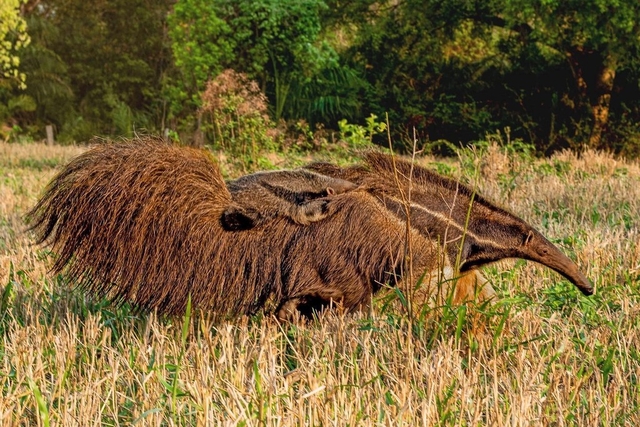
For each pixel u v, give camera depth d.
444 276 8.49
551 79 44.00
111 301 7.88
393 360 7.38
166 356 7.70
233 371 7.07
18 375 6.98
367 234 8.36
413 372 7.01
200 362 6.94
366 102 45.41
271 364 6.87
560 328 8.55
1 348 7.98
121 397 6.79
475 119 43.19
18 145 41.50
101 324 8.20
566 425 6.46
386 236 8.42
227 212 7.98
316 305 8.52
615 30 36.56
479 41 45.53
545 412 6.57
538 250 9.14
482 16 41.88
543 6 36.62
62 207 7.66
